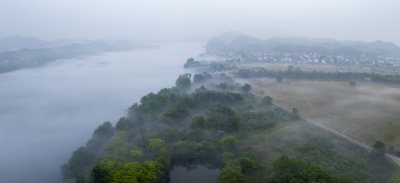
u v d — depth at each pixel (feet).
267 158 296.92
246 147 319.06
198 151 307.58
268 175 256.73
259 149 319.06
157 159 272.92
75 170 286.66
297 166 239.09
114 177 229.66
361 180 241.14
